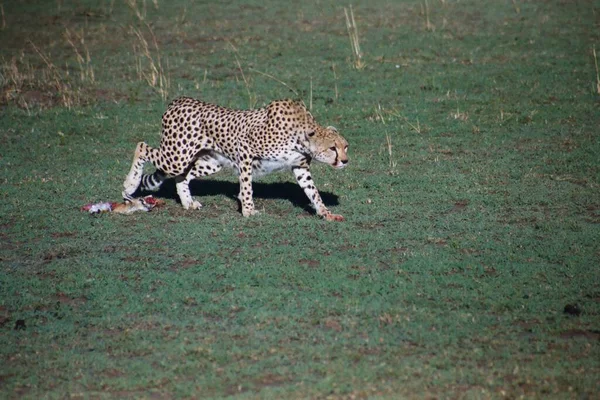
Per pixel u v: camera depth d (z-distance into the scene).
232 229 12.22
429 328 9.21
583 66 20.73
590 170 14.73
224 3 26.73
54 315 9.78
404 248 11.50
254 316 9.52
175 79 20.42
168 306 9.83
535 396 7.75
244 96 19.16
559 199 13.41
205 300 9.98
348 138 16.81
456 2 26.33
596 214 12.80
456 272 10.70
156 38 23.52
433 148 16.19
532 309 9.62
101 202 13.41
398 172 14.87
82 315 9.73
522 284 10.30
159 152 12.99
